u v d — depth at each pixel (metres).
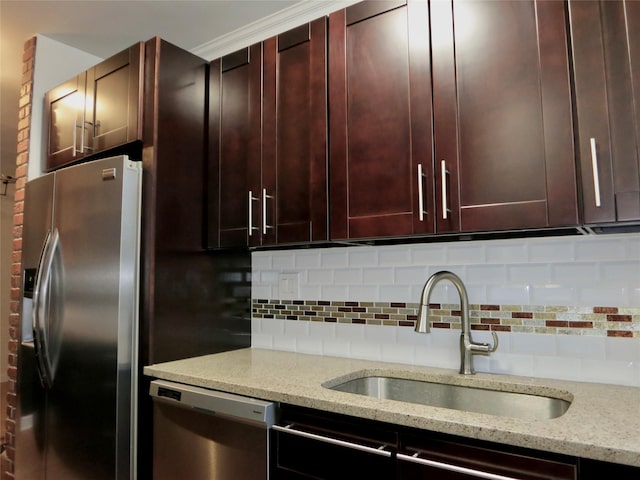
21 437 2.11
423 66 1.47
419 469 1.10
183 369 1.69
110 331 1.75
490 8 1.37
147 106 1.89
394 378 1.68
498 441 1.00
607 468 0.89
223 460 1.45
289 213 1.75
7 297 5.19
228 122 1.98
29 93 2.45
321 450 1.26
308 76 1.74
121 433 1.71
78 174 1.94
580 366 1.47
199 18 2.29
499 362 1.60
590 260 1.47
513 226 1.28
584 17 1.22
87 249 1.87
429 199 1.43
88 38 2.52
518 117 1.30
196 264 1.98
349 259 1.98
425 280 1.78
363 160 1.57
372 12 1.60
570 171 1.21
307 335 2.07
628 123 1.14
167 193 1.88
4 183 5.18
